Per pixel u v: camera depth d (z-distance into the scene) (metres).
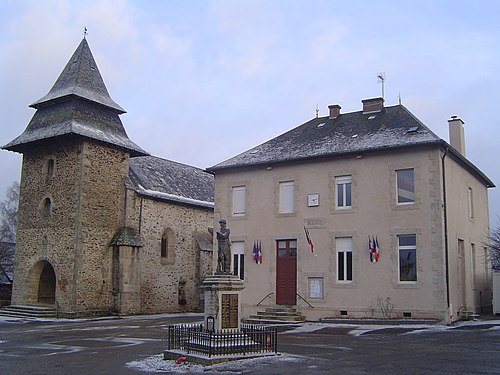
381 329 17.98
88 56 31.12
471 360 11.30
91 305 27.39
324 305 21.73
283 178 23.59
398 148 20.83
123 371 10.84
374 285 20.80
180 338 13.06
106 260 28.45
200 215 34.88
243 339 12.28
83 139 27.89
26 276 28.91
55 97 29.06
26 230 29.45
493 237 31.41
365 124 23.84
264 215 23.83
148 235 30.73
